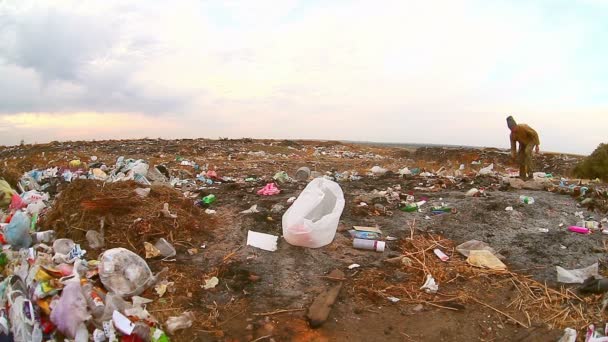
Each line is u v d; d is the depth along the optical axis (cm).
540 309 385
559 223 586
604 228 561
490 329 361
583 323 362
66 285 354
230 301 391
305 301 394
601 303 385
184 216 537
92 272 393
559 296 402
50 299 352
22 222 461
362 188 822
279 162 1567
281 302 392
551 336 350
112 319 328
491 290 417
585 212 632
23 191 666
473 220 593
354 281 430
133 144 2080
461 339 350
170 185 757
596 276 418
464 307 389
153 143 2155
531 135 898
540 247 507
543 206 650
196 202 662
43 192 680
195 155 1739
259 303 390
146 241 472
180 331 345
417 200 707
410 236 542
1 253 438
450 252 499
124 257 395
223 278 428
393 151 2717
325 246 504
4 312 350
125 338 319
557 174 1487
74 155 1493
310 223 488
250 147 2228
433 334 355
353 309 387
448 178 916
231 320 365
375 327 363
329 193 527
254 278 427
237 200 691
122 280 383
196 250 484
